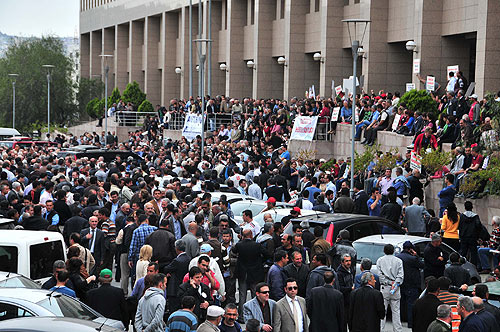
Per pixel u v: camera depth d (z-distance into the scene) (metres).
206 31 68.06
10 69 88.38
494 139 23.95
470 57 39.69
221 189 26.03
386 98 34.81
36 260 14.12
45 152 42.34
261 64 58.00
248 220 18.36
